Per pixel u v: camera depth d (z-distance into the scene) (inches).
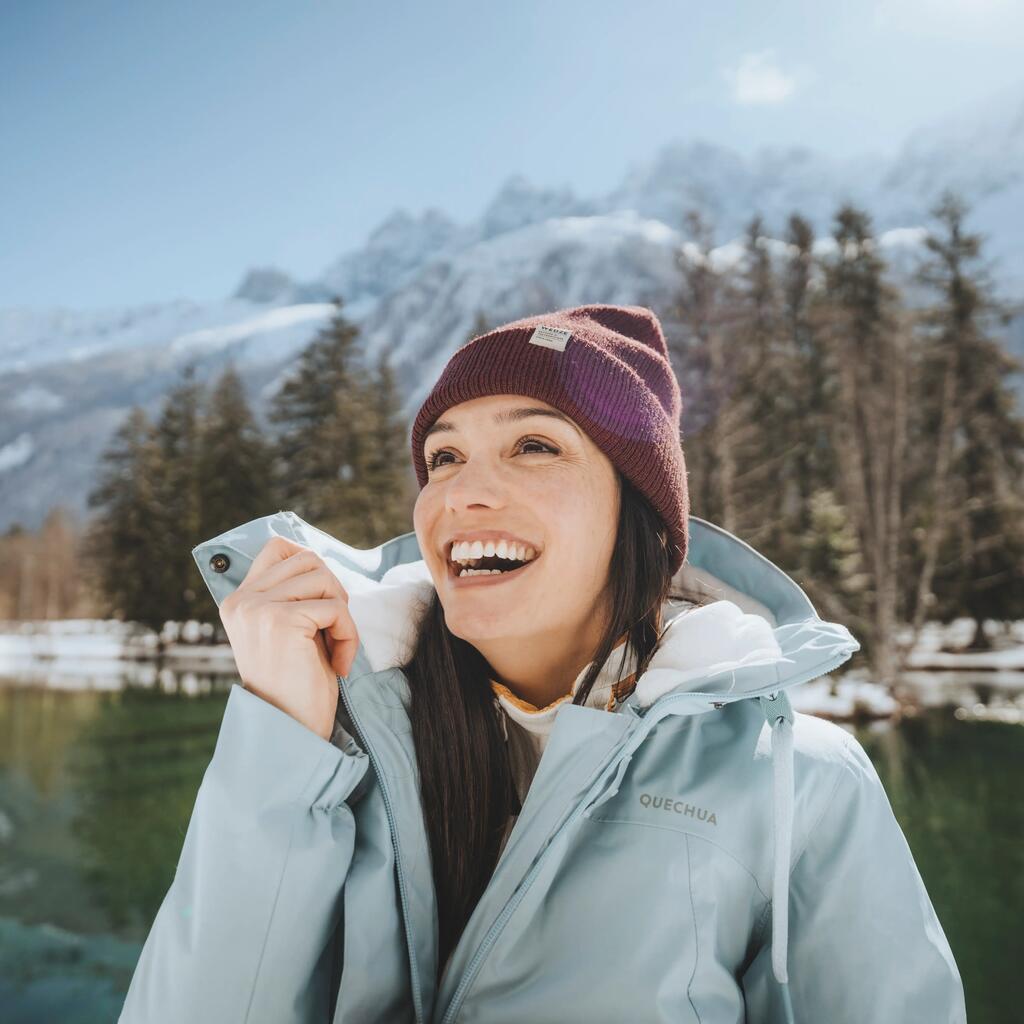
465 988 37.1
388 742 41.6
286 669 36.6
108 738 618.5
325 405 1519.4
